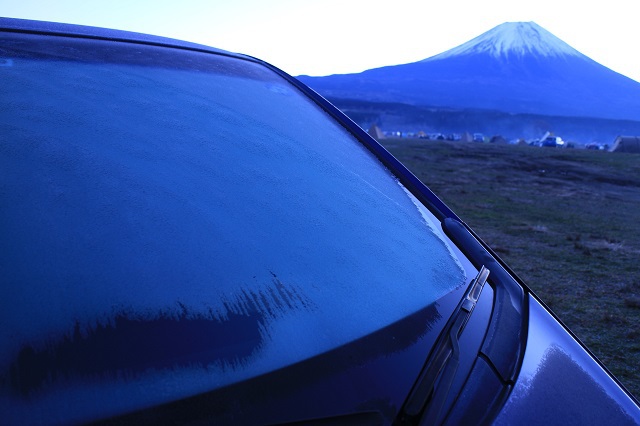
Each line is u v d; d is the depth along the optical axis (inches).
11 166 42.2
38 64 52.8
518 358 51.8
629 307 286.2
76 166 44.9
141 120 53.7
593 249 456.8
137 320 37.8
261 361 39.8
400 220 65.1
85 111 50.6
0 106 46.3
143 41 67.2
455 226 72.6
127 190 45.6
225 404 36.0
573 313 273.1
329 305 47.5
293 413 37.4
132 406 33.6
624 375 201.3
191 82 65.1
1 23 55.3
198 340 38.8
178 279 41.6
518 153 2150.6
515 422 43.3
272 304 44.4
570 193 1053.8
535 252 433.1
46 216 40.3
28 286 36.2
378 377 43.2
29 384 32.4
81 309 36.6
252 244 48.2
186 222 46.1
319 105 82.7
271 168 58.9
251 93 71.6
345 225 57.7
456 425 41.0
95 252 40.0
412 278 56.8
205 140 56.5
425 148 2246.6
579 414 48.0
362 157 75.0
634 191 1169.4
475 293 58.7
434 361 45.9
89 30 62.9
